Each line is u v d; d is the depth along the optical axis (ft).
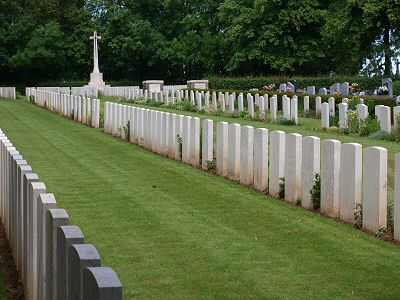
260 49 177.78
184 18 207.21
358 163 30.09
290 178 35.06
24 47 205.46
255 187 38.93
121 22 211.00
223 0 204.95
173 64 209.46
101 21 215.31
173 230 29.91
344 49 176.65
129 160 52.37
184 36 206.49
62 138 69.67
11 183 27.94
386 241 28.09
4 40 202.18
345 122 70.79
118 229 30.17
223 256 25.99
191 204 35.45
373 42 160.66
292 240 28.17
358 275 23.76
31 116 101.86
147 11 220.23
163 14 218.79
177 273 24.06
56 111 109.40
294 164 34.63
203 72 217.15
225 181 41.83
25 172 23.63
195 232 29.58
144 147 60.44
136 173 45.83
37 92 134.41
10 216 28.60
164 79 223.71
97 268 11.55
